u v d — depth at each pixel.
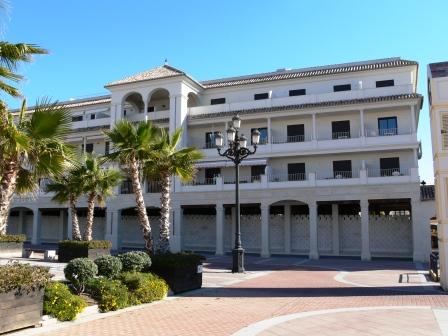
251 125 39.00
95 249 23.75
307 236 36.16
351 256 34.03
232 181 38.34
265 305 12.20
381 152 34.75
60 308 9.57
